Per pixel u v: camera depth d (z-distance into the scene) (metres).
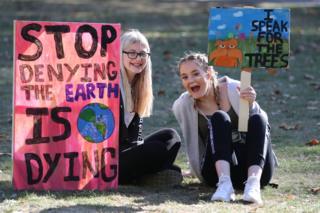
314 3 27.77
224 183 6.05
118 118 6.42
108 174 6.41
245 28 6.30
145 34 18.73
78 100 6.31
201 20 22.44
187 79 6.35
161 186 6.65
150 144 6.51
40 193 6.16
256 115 6.18
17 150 6.17
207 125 6.48
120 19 22.08
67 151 6.29
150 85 6.68
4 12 23.14
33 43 6.16
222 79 6.55
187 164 7.61
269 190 6.50
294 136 8.82
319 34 19.08
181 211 5.64
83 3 27.17
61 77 6.25
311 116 10.04
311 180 6.89
